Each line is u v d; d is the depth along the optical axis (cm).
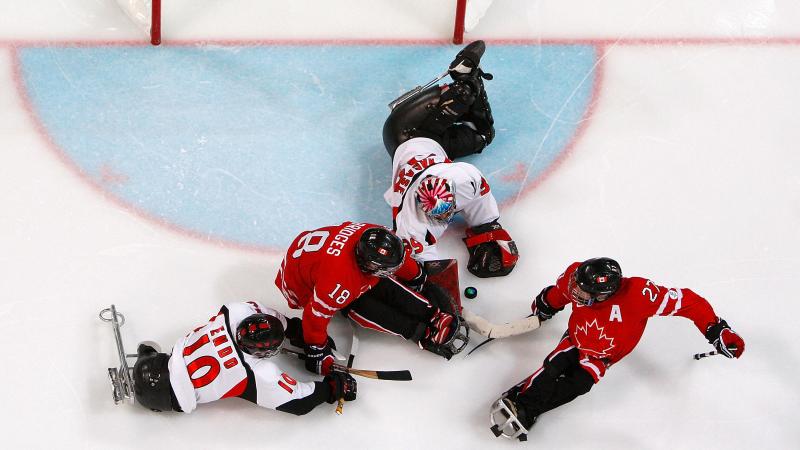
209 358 1197
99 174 1590
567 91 1773
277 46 1825
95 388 1311
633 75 1802
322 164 1638
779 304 1452
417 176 1382
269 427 1279
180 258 1480
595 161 1656
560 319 1423
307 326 1253
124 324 1388
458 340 1395
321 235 1260
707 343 1400
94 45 1795
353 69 1795
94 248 1483
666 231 1553
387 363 1361
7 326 1372
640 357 1379
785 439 1295
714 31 1881
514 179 1623
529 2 1922
